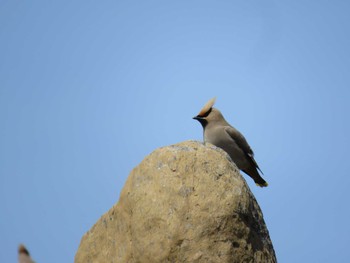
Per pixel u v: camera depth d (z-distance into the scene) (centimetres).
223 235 1112
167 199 1141
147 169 1196
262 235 1195
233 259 1105
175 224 1111
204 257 1091
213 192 1145
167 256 1097
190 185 1152
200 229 1106
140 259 1129
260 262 1154
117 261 1189
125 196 1205
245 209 1153
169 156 1195
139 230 1139
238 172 1217
